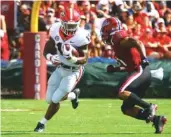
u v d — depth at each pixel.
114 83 39.81
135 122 26.77
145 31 43.66
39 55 38.78
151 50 43.38
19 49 43.81
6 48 41.91
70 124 25.84
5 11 45.12
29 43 38.81
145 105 22.39
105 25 22.56
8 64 40.28
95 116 29.14
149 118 22.47
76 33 22.33
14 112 30.72
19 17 44.97
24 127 24.61
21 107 33.50
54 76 22.97
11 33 45.22
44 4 44.50
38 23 42.44
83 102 36.78
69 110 31.97
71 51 22.05
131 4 45.47
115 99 39.22
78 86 40.09
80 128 24.42
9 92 40.41
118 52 22.53
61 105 34.97
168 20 47.47
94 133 22.69
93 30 42.38
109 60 40.28
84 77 39.91
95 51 42.19
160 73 31.42
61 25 22.28
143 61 22.38
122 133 22.73
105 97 40.12
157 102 36.88
